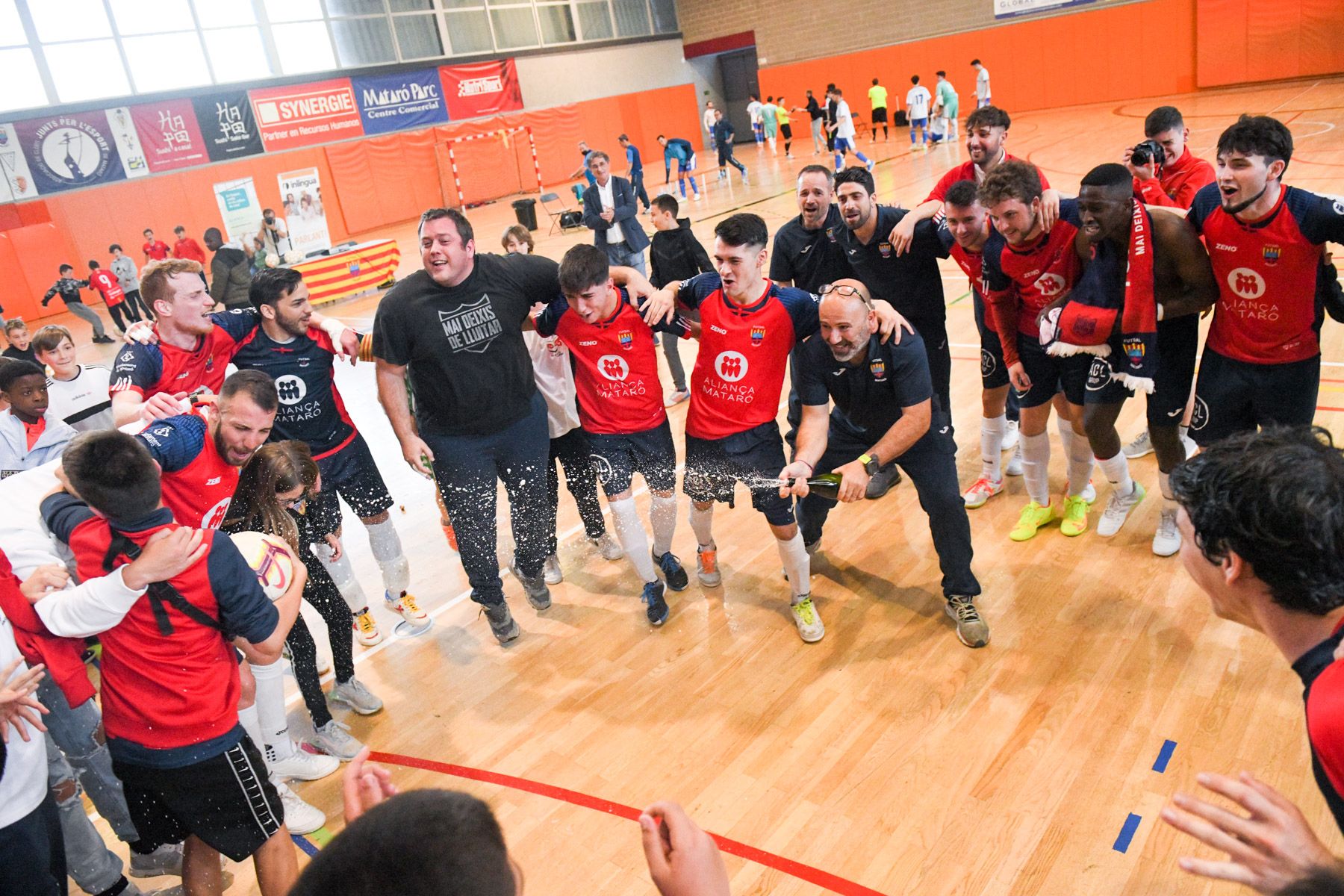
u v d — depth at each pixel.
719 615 4.12
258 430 2.84
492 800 3.18
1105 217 3.19
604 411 3.85
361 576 4.89
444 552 5.05
